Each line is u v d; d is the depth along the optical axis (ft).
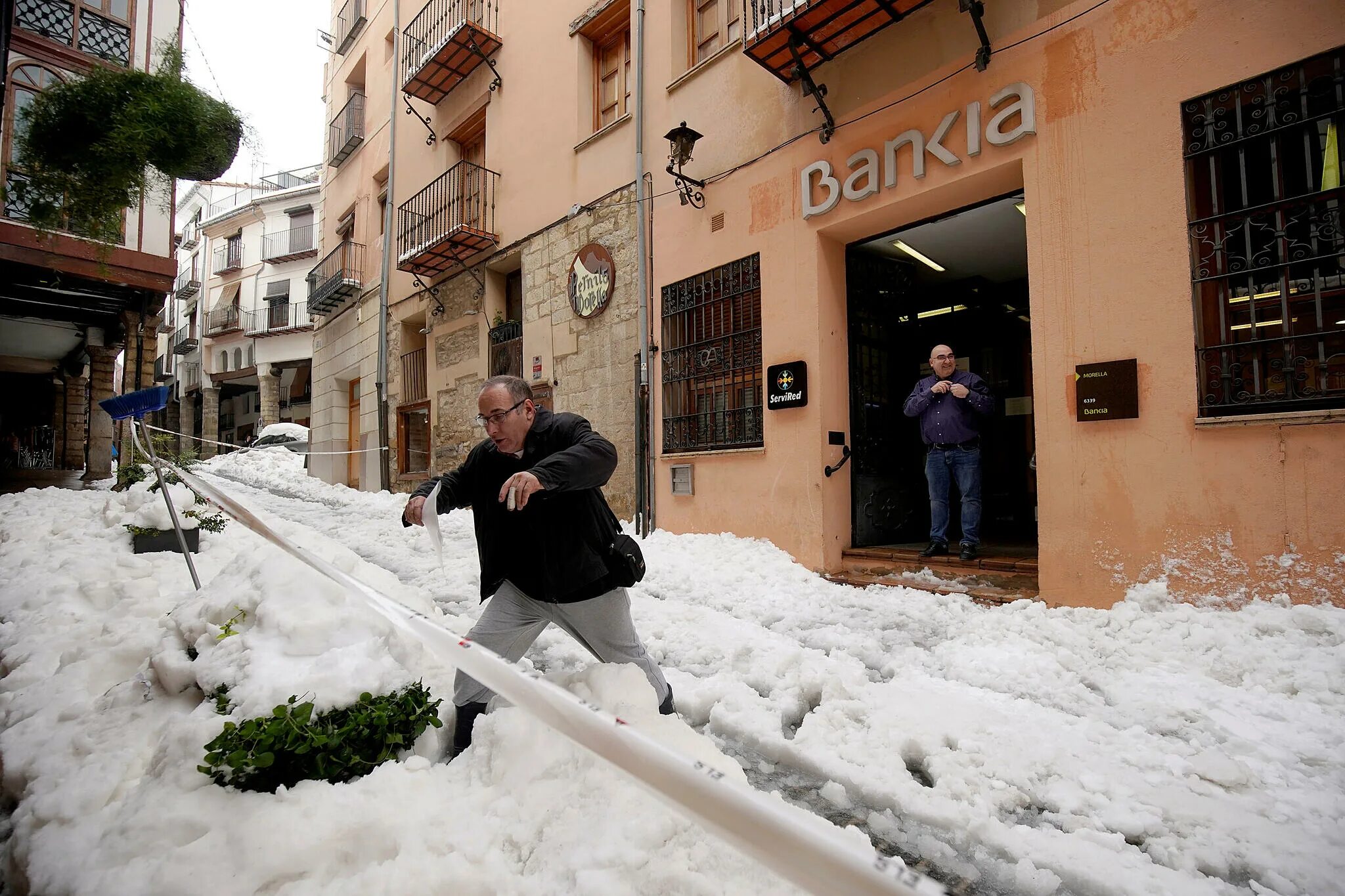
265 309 95.14
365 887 4.86
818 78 18.33
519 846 5.50
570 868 5.15
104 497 27.99
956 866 6.02
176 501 17.35
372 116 45.57
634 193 24.39
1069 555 13.19
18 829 5.68
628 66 26.30
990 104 14.78
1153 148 12.41
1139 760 7.57
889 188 16.63
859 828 6.63
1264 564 10.87
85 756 6.75
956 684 10.05
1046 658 10.61
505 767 6.35
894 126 16.62
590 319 26.40
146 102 23.12
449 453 35.60
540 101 29.53
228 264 99.45
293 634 7.76
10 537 18.31
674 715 7.50
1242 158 11.46
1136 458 12.37
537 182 29.55
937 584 15.75
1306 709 8.45
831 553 18.19
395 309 41.32
